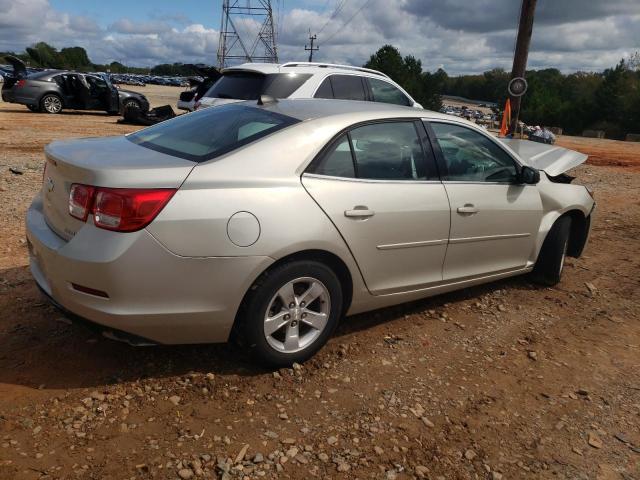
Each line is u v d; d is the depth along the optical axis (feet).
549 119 224.74
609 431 9.96
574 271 18.71
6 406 9.30
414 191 12.32
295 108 12.28
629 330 14.28
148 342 9.74
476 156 14.16
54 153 10.48
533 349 12.89
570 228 17.61
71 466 8.07
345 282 11.72
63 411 9.29
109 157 10.18
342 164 11.37
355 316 13.96
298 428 9.34
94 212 9.26
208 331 10.00
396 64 223.71
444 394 10.75
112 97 63.31
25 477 7.77
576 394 11.10
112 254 9.01
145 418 9.29
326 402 10.15
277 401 10.05
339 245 10.93
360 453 8.87
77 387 10.00
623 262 20.02
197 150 10.70
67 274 9.38
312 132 11.14
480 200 13.75
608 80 212.43
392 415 9.93
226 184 9.81
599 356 12.76
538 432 9.80
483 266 14.49
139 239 9.10
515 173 15.06
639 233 24.34
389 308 14.61
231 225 9.62
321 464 8.55
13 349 11.12
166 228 9.23
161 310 9.45
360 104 13.28
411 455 8.94
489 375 11.60
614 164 51.88
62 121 55.06
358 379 11.02
